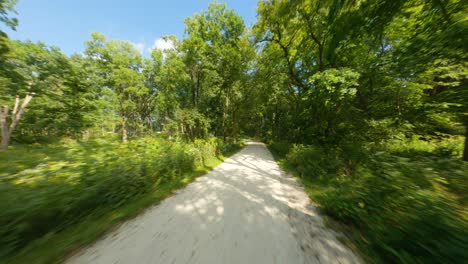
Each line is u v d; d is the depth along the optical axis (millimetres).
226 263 2061
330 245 2457
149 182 4684
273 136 28422
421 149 6770
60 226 2539
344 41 7465
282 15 9008
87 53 19406
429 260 1793
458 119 6762
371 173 3303
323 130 10352
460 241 1646
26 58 9078
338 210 3281
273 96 18906
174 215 3346
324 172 5910
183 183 5465
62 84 11328
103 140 4672
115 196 3533
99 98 14289
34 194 2301
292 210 3715
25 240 2154
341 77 6602
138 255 2164
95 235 2516
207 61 15234
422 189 2408
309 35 9797
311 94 8766
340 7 7004
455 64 5230
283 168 8414
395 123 7566
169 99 18938
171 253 2223
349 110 9453
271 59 13133
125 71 19422
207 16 15219
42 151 3311
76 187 2879
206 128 17719
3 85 8164
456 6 4516
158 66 21766
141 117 28188
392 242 2141
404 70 5496
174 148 7121
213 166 8500
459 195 2312
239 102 19547
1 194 2127
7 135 9992
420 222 1974
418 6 5395
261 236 2668
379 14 6074
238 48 15117
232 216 3365
